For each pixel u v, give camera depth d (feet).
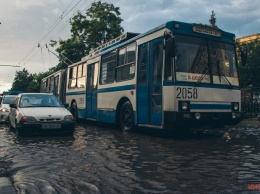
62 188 12.77
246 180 13.52
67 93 54.29
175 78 25.75
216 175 14.44
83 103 46.14
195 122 26.05
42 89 89.97
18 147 23.67
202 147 22.35
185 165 16.57
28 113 30.01
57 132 29.94
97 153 20.51
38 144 25.14
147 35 29.84
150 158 18.52
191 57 26.99
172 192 12.05
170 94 25.80
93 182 13.58
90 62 44.57
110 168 16.15
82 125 44.73
